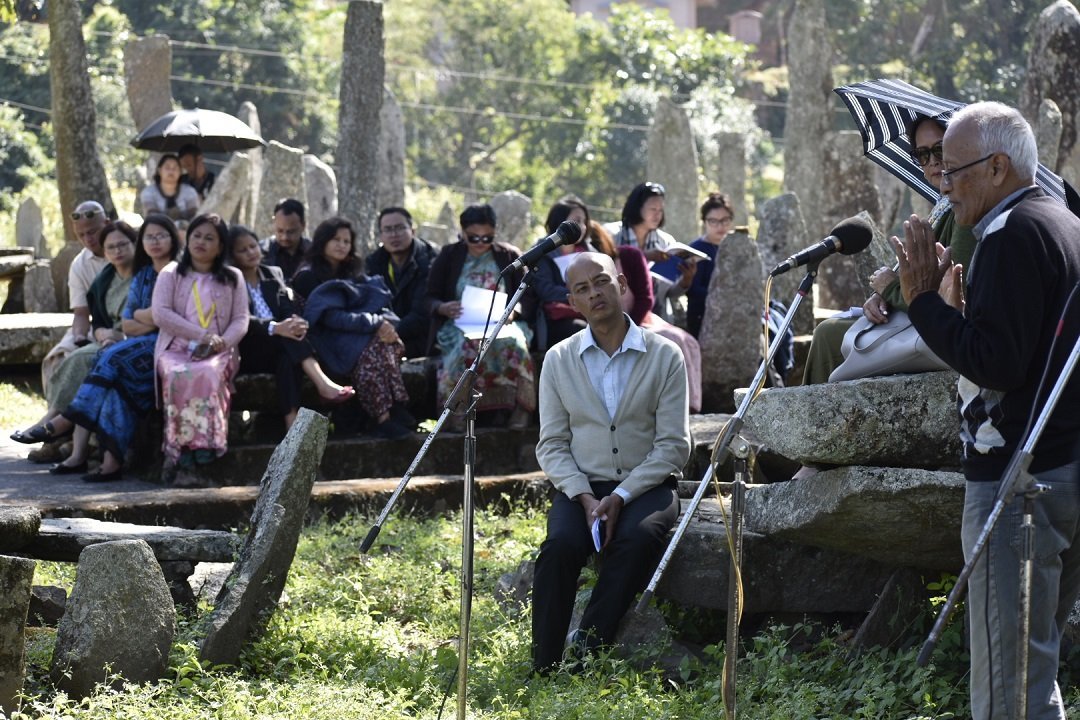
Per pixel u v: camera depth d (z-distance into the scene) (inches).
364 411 363.9
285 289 362.0
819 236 547.2
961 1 1357.0
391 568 278.5
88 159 589.3
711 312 395.9
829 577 233.3
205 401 328.2
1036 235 155.9
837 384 209.6
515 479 346.3
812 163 604.1
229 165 538.6
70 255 556.1
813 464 224.5
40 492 318.0
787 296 445.4
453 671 225.5
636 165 1438.2
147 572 208.5
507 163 1569.9
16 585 192.7
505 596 266.4
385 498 329.4
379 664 224.4
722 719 199.5
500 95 1579.7
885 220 601.9
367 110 540.7
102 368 332.5
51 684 203.9
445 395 359.3
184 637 223.6
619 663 221.5
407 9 1643.7
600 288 243.3
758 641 227.6
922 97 227.1
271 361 354.0
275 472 236.7
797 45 604.7
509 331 358.6
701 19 2143.2
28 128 1298.0
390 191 647.1
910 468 207.6
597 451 242.7
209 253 335.3
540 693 209.8
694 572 237.5
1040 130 475.2
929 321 161.6
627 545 231.6
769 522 227.0
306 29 1476.4
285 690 209.3
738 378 393.7
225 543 242.1
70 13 583.5
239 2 1428.4
